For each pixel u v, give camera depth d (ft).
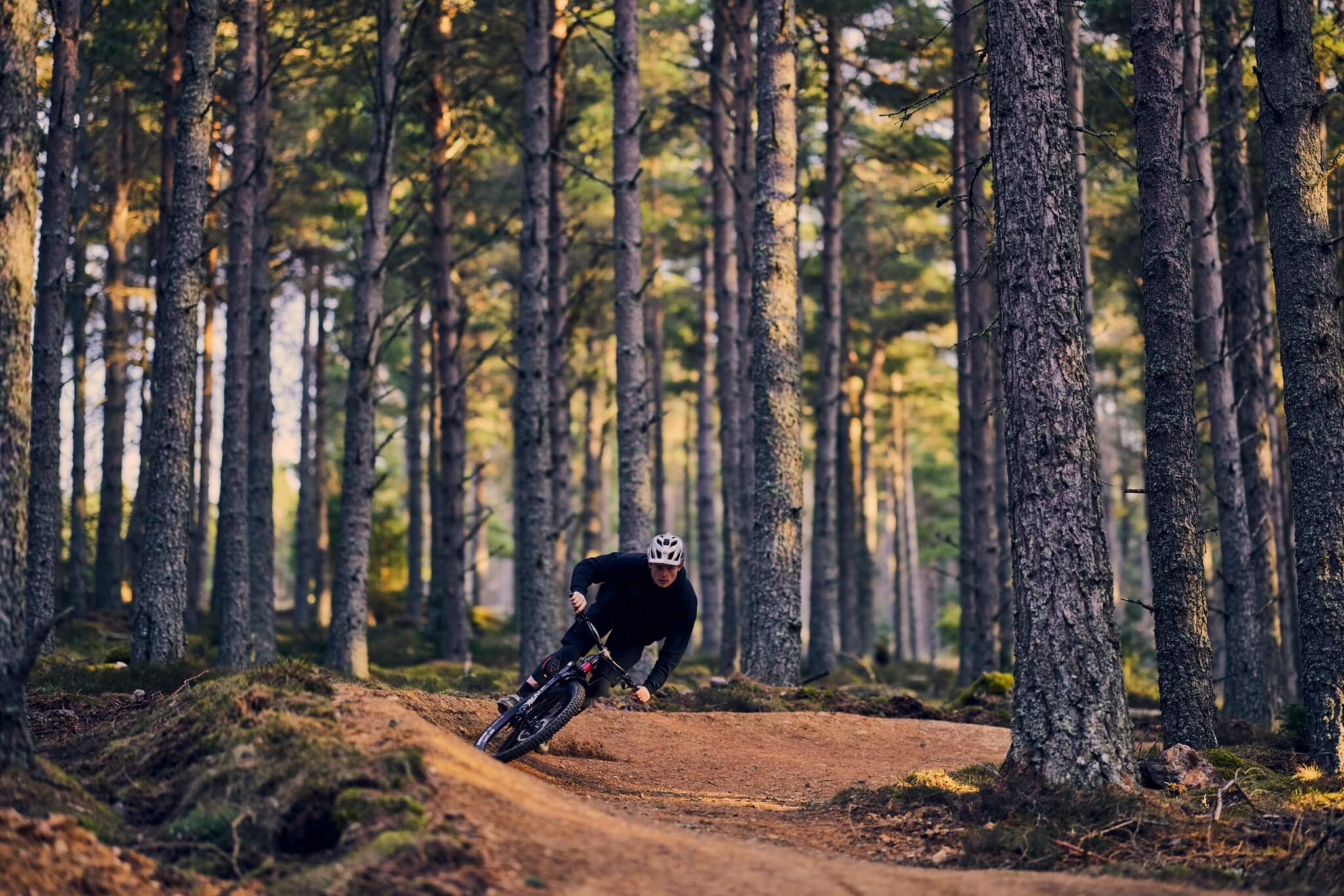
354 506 55.47
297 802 18.51
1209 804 24.95
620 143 57.98
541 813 19.26
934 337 129.29
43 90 67.41
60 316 50.49
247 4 62.03
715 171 82.84
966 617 80.48
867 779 33.19
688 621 26.78
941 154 82.58
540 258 61.00
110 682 38.81
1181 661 35.29
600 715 38.52
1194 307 57.16
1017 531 25.70
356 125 81.46
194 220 46.80
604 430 117.60
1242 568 52.39
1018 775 24.68
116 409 80.12
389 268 87.25
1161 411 36.32
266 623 67.97
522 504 60.54
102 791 20.21
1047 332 25.88
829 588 78.18
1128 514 145.69
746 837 22.33
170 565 44.96
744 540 76.69
